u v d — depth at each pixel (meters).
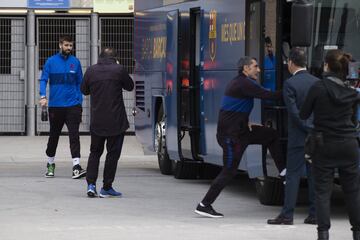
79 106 34.03
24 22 51.38
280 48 24.33
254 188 32.00
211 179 34.66
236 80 23.92
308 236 21.52
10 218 24.27
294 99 22.11
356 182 19.75
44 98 33.69
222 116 24.17
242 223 23.62
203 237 21.33
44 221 23.77
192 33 31.66
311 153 19.69
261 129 24.14
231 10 27.55
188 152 32.12
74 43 51.59
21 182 32.81
